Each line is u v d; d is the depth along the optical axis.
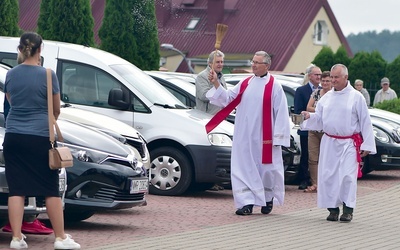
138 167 13.73
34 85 11.31
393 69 45.09
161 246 12.22
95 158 13.23
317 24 58.41
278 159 16.08
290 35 56.72
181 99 19.88
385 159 22.52
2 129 12.27
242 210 15.80
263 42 56.53
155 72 20.94
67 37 29.23
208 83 18.80
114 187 13.30
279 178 16.09
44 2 29.42
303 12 57.56
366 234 14.21
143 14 32.12
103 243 12.34
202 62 54.09
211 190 19.39
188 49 55.03
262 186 15.97
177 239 12.90
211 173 17.72
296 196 19.05
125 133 15.73
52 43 17.77
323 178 15.60
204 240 12.91
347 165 15.53
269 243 12.92
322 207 15.62
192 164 17.81
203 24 55.78
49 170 11.34
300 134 19.88
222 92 16.00
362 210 17.19
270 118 15.98
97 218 14.79
